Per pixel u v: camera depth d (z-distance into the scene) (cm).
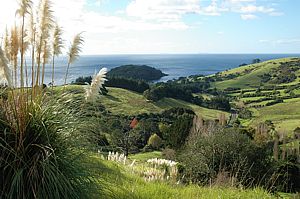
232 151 1680
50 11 580
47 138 523
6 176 507
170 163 1452
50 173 495
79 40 605
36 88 558
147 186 817
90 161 588
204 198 785
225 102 9312
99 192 592
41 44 571
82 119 589
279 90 12119
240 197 842
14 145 520
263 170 1627
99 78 584
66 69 604
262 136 2658
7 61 518
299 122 7656
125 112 5272
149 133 4006
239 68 16075
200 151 1700
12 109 532
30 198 509
